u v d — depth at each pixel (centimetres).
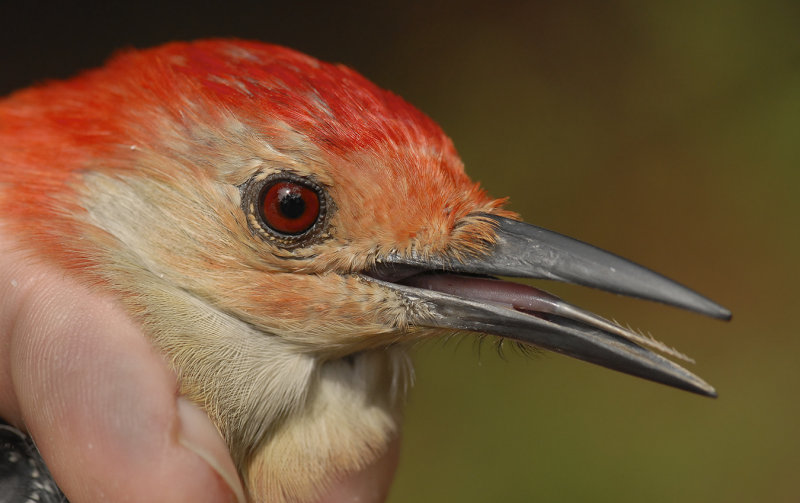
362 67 131
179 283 78
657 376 79
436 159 79
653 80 129
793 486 97
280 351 79
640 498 96
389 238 79
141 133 78
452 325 79
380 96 79
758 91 125
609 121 127
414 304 79
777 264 118
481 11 136
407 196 78
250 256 78
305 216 78
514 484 96
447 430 99
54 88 79
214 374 78
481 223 79
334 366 79
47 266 78
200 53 79
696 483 97
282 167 78
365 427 79
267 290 78
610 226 121
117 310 78
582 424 101
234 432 78
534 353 80
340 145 78
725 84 126
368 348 79
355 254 78
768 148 123
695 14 130
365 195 78
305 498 79
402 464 96
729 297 117
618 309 113
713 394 79
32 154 78
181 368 78
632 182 124
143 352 78
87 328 77
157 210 78
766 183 122
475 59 132
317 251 78
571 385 104
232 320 78
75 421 77
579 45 132
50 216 78
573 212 122
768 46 126
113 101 79
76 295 78
